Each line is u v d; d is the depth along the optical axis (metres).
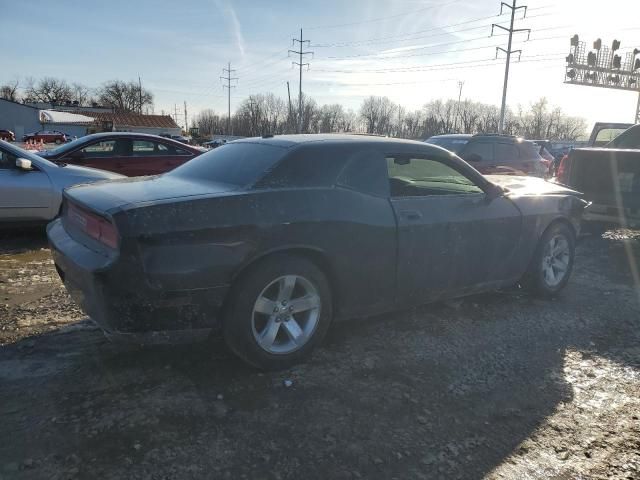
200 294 2.88
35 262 5.80
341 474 2.37
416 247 3.75
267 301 3.15
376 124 94.25
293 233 3.14
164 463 2.37
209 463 2.39
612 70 37.53
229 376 3.18
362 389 3.11
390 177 3.74
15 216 6.58
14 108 71.56
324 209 3.28
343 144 3.62
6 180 6.49
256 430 2.65
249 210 3.02
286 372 3.27
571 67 36.53
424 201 3.86
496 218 4.27
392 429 2.73
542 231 4.73
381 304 3.72
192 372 3.21
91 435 2.55
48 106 103.06
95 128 69.50
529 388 3.23
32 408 2.76
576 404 3.07
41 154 8.53
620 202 6.98
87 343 3.57
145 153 9.30
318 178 3.39
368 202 3.53
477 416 2.89
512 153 10.30
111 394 2.93
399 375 3.30
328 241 3.29
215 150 4.14
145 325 2.83
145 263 2.75
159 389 3.00
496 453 2.58
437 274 3.95
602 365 3.59
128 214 2.76
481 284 4.34
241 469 2.36
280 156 3.40
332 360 3.46
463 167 4.17
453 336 3.95
